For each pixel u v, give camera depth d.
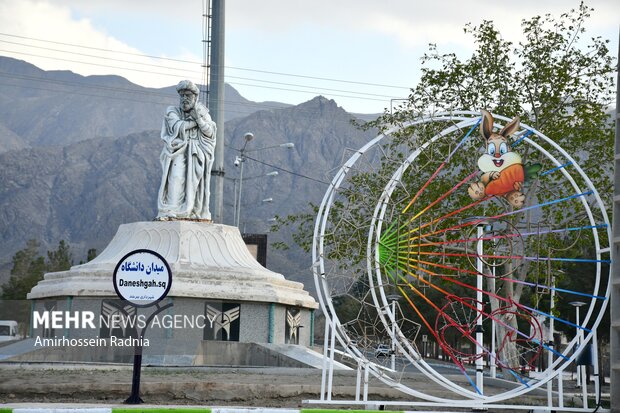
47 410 12.25
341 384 19.59
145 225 31.23
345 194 17.34
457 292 46.34
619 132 16.08
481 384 16.94
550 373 16.25
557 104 28.94
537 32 29.69
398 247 15.67
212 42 40.69
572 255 29.94
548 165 28.88
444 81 30.11
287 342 31.25
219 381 18.45
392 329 15.55
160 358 25.64
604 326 39.41
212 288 28.89
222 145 39.94
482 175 15.95
